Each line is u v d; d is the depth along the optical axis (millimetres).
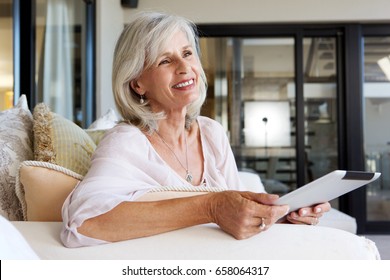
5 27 2506
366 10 4234
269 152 4457
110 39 3982
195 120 1471
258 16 4266
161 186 1061
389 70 4477
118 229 913
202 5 4270
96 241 910
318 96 4465
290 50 4449
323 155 4473
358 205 4445
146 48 1267
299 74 4398
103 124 2256
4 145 1266
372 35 4426
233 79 4469
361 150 4406
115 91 1309
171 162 1316
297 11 4258
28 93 2627
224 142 1488
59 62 3160
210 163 1390
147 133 1301
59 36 3164
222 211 904
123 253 876
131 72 1272
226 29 4406
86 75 3754
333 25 4371
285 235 905
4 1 2510
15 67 2590
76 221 910
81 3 3652
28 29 2635
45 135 1300
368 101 4496
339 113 4441
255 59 4461
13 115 1399
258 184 2250
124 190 1002
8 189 1227
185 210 925
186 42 1319
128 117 1324
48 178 1101
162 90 1271
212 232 926
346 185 971
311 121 4480
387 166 4500
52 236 957
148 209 926
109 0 3920
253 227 888
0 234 613
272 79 4465
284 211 908
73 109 3463
